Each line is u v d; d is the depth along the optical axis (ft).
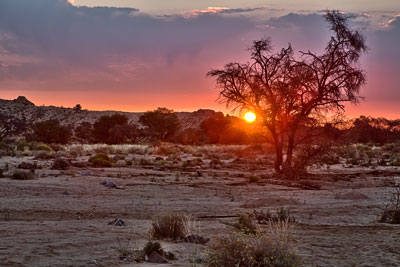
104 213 47.37
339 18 97.86
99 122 319.47
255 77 100.17
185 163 123.34
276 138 102.68
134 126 298.76
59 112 540.52
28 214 45.16
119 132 292.61
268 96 98.63
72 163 108.27
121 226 38.52
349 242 33.19
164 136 338.95
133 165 119.85
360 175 101.50
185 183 81.15
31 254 25.94
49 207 50.06
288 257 24.08
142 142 275.59
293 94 97.25
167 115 344.49
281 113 101.04
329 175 98.89
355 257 28.58
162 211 49.62
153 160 141.69
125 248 28.89
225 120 327.06
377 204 56.34
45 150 166.91
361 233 37.32
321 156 103.14
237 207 53.78
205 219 44.70
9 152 144.05
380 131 241.35
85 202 55.36
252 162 136.77
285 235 29.14
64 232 34.22
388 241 33.65
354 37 97.45
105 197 60.80
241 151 185.78
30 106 555.69
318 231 38.22
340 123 100.01
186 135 322.14
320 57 99.71
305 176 95.91
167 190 70.69
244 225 37.58
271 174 102.42
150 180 84.12
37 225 37.24
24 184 69.05
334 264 26.66
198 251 29.17
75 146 190.70
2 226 36.01
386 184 83.66
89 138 337.11
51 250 27.40
